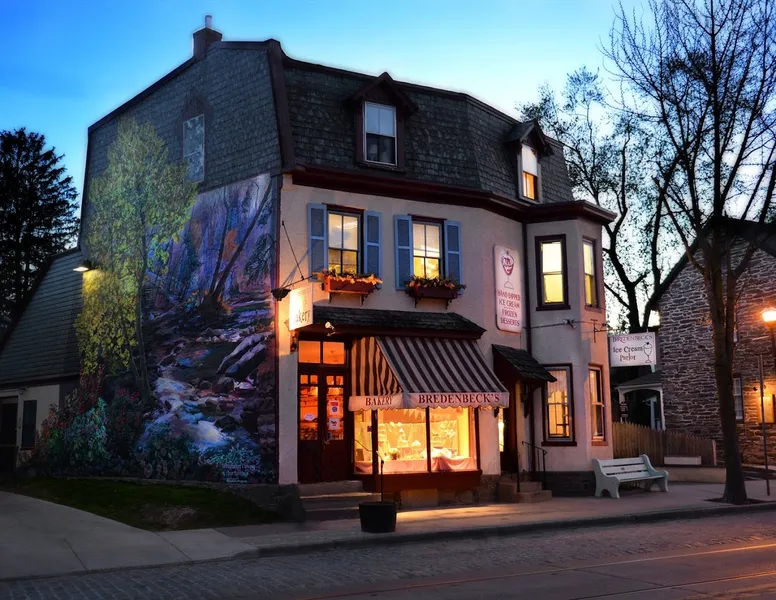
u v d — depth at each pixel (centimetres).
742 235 2225
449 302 2061
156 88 2234
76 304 2431
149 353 2092
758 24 1970
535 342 2270
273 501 1744
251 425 1820
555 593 948
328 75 2028
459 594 949
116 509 1686
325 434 1862
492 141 2288
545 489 2175
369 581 1056
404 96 2058
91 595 995
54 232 4662
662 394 3381
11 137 4588
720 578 1041
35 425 2477
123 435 2109
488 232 2177
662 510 1808
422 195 2062
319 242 1895
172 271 2080
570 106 3778
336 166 1952
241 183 1950
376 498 1794
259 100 1956
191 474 1912
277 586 1030
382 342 1873
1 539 1380
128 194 2264
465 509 1847
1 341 2744
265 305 1847
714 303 2059
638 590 965
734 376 3133
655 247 3600
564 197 2538
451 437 2003
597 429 2277
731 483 1991
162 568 1195
